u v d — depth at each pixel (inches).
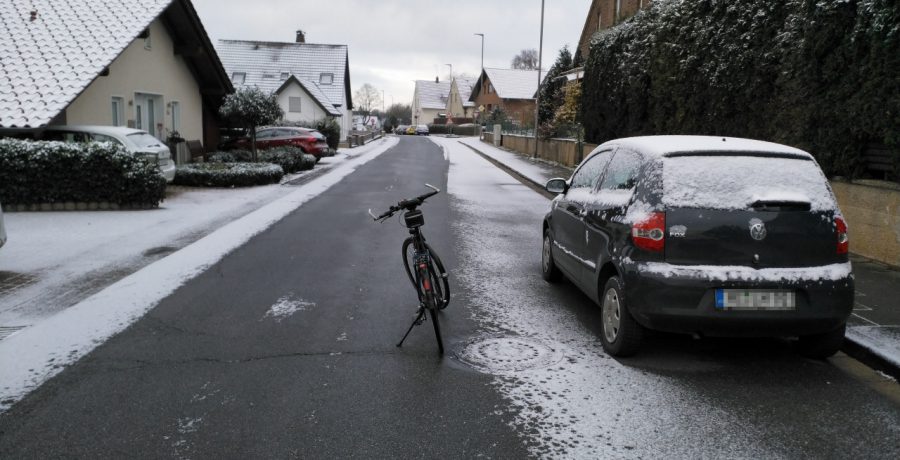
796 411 160.9
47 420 152.5
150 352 196.9
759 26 400.5
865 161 320.2
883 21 280.1
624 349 191.5
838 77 319.0
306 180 767.7
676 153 188.4
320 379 177.2
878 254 310.7
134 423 151.3
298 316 233.9
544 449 140.6
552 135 1147.9
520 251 359.9
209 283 279.9
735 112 436.5
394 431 148.2
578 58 1310.3
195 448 140.1
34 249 345.4
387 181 765.9
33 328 217.9
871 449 142.4
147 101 741.3
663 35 558.3
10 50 584.7
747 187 180.7
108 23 638.5
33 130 541.0
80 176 474.3
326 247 361.4
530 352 199.5
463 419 154.3
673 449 141.3
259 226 429.7
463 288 277.0
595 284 212.1
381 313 238.5
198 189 642.2
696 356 197.6
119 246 356.2
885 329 209.2
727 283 173.6
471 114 3447.3
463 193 655.8
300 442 142.9
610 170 223.0
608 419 155.0
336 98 1963.6
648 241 179.8
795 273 175.8
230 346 202.7
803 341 196.5
